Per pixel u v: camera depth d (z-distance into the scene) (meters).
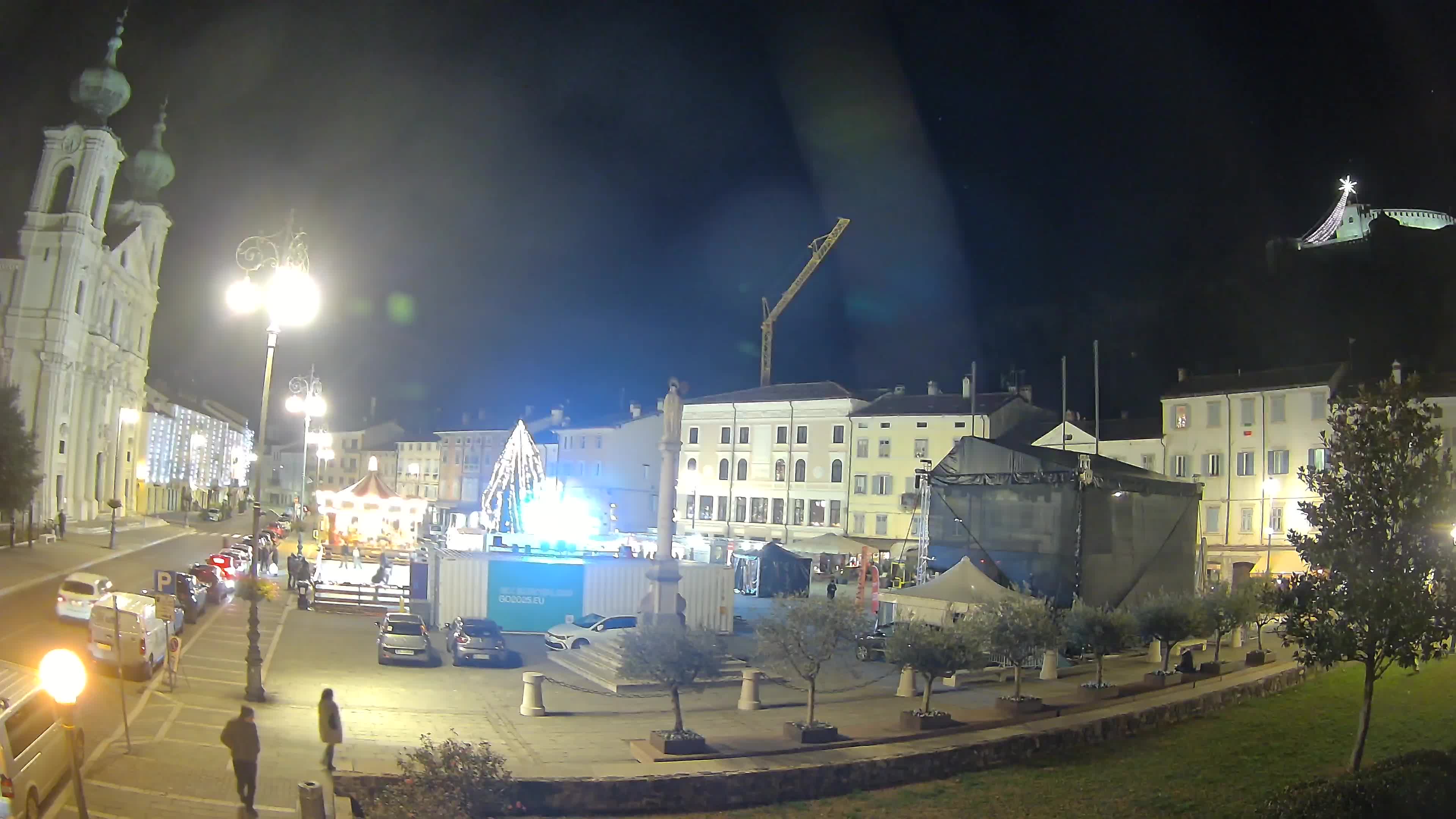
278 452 158.25
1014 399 78.31
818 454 82.62
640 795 18.81
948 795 20.69
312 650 33.97
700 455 89.25
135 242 88.88
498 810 15.03
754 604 56.00
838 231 130.50
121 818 15.34
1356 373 62.16
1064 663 37.34
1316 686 32.97
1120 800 20.39
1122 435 69.50
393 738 22.23
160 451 112.25
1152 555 46.94
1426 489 19.53
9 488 53.53
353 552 59.44
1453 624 19.30
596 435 99.44
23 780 13.52
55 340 71.56
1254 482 61.88
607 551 55.03
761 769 20.08
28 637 29.80
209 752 19.66
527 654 36.88
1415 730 25.94
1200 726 27.56
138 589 43.47
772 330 136.38
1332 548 20.09
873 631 27.78
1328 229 96.12
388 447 138.38
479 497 122.06
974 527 47.53
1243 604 35.03
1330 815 16.83
